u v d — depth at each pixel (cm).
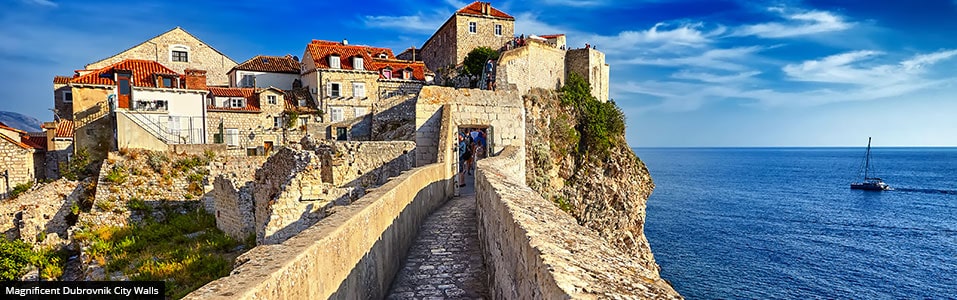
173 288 1502
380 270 762
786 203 8019
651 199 8550
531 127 4075
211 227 2394
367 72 4903
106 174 2962
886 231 5766
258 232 1872
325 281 495
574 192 4300
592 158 4656
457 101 2161
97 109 3906
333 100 4778
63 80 4462
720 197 8831
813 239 5356
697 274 4178
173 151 3222
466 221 1313
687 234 5603
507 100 2244
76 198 3062
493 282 756
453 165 1908
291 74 5225
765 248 4966
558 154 4322
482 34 5659
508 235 592
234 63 5822
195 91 4212
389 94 5047
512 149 2003
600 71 5591
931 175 14038
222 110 4334
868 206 7694
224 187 2184
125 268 1786
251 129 4434
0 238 2095
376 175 2058
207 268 1648
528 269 448
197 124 4228
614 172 4728
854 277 4075
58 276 2011
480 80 4703
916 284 3909
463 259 978
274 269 384
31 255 2077
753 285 3900
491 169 1162
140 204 2884
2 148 3538
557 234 490
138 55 5409
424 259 980
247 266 395
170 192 2998
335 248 530
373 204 730
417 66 5400
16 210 2805
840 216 6781
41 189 3012
